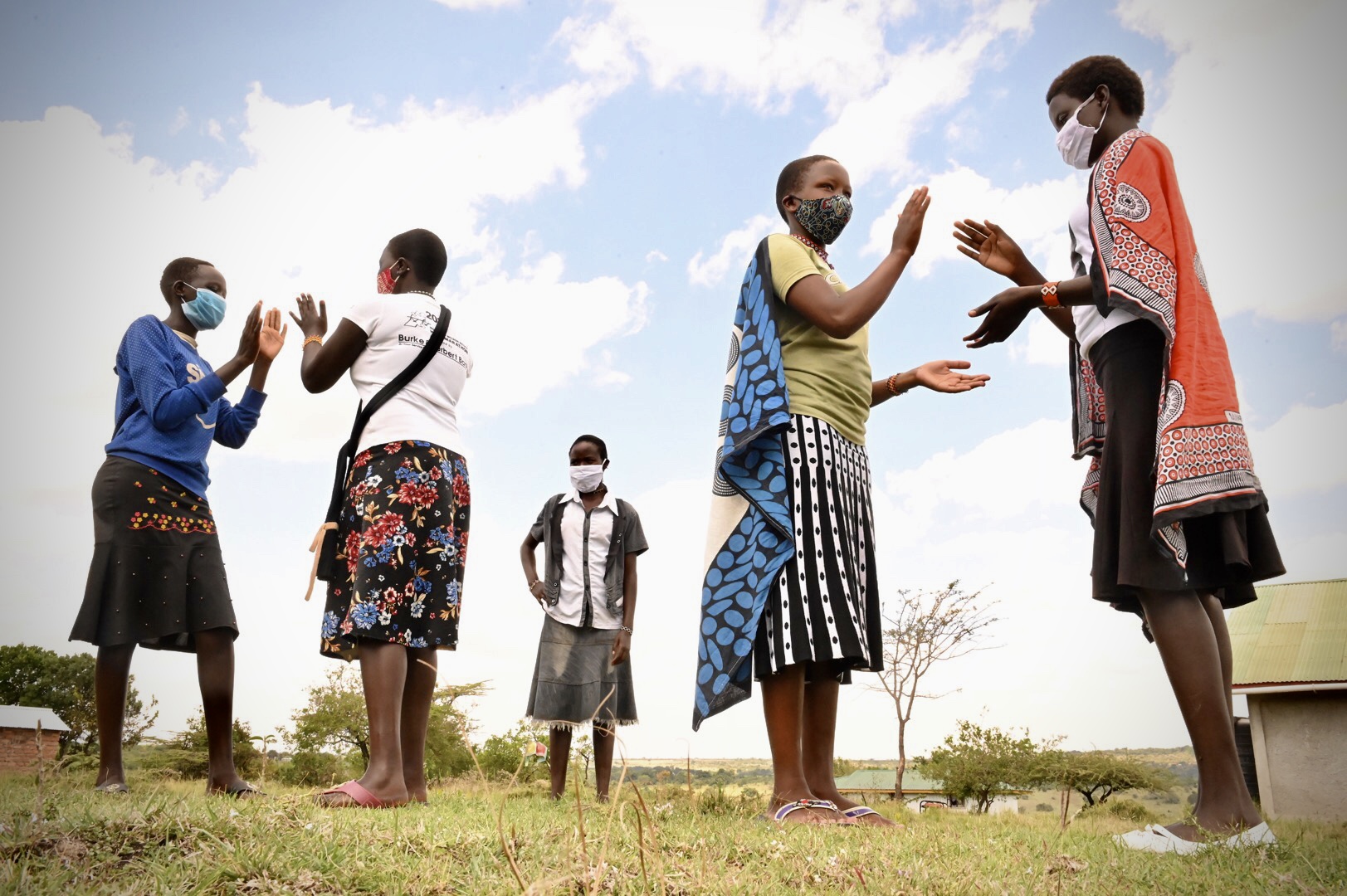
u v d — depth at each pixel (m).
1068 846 3.13
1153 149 3.63
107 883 1.96
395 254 4.90
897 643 25.62
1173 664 3.30
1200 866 2.72
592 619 6.60
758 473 4.07
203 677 4.34
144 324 4.66
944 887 2.39
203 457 4.66
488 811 3.73
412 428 4.45
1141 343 3.50
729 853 2.78
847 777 26.95
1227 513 3.28
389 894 2.04
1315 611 20.16
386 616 4.17
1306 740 18.67
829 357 4.26
